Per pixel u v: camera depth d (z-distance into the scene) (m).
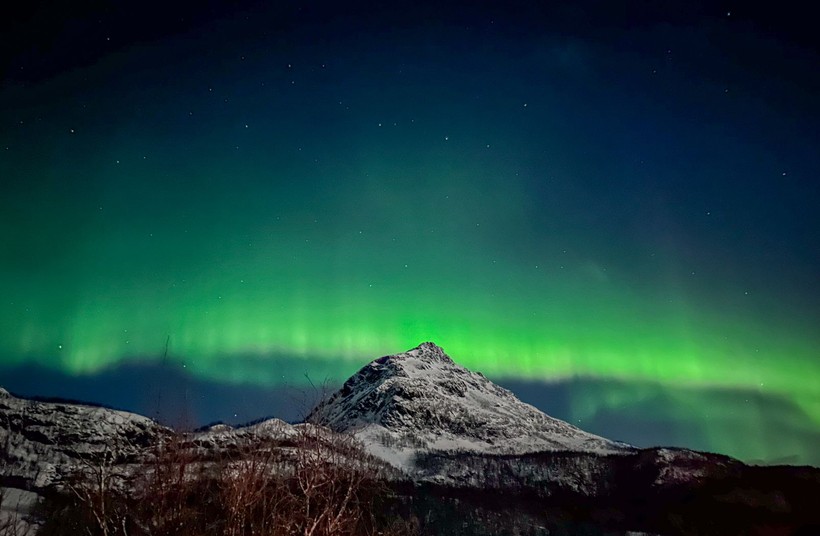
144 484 24.77
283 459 27.19
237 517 24.34
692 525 139.38
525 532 118.44
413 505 96.62
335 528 25.66
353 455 29.55
